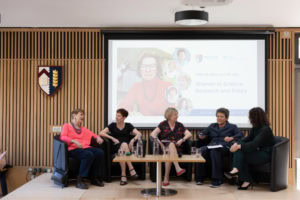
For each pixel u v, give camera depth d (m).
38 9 6.06
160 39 7.21
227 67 7.22
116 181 6.41
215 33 7.11
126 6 5.88
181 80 7.24
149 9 6.03
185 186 6.08
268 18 6.57
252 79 7.20
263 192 5.71
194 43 7.23
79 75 7.29
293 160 7.20
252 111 5.95
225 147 6.25
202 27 7.20
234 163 5.88
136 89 7.25
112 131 6.61
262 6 5.87
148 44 7.25
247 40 7.20
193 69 7.23
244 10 6.09
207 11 6.15
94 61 7.29
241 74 7.21
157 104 7.23
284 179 5.94
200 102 7.23
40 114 7.30
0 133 7.28
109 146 6.31
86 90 7.29
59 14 6.36
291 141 7.21
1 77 7.30
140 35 7.19
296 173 7.32
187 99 7.23
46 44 7.29
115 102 7.25
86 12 6.23
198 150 5.53
